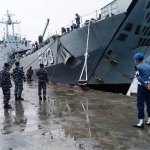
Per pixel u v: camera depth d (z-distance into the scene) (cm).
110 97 918
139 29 1207
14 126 509
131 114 608
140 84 471
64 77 1523
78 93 1062
